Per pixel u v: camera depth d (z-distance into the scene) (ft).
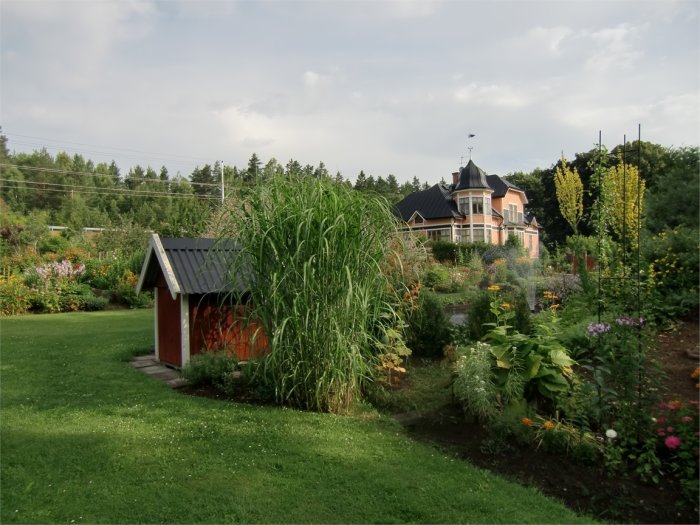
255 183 14.97
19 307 43.98
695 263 19.43
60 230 105.91
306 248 13.56
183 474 10.14
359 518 8.55
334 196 13.85
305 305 13.29
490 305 18.71
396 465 10.84
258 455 11.13
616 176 30.25
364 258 14.26
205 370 17.20
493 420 12.75
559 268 54.85
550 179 138.51
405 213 119.14
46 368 20.67
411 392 15.72
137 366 22.31
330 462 10.87
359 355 14.07
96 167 205.05
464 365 14.06
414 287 21.08
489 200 114.01
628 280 19.63
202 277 20.31
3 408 14.74
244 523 8.33
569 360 13.53
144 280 23.21
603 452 10.94
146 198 169.48
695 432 10.36
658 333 17.58
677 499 9.50
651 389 12.01
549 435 11.48
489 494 9.52
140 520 8.39
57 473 10.15
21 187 157.99
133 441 11.89
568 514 8.87
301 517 8.55
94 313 45.03
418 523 8.43
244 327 16.01
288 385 14.85
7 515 8.48
